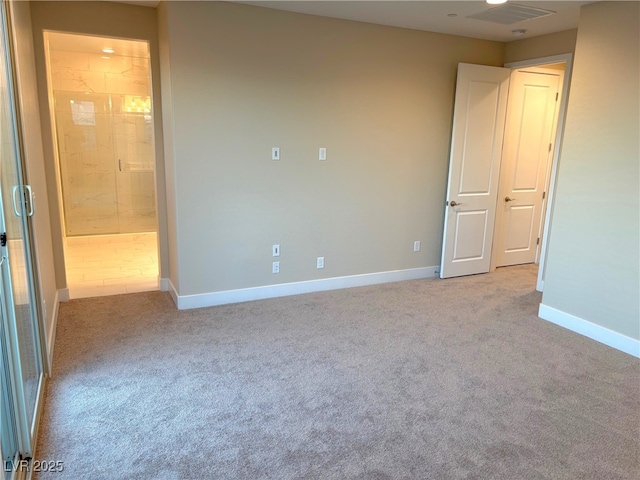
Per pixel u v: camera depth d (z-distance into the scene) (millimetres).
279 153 3898
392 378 2783
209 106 3559
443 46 4426
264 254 4039
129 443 2146
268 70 3713
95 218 6684
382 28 4094
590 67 3281
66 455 2055
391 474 1984
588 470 2039
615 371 2934
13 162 2119
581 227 3434
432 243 4898
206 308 3855
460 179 4691
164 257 4270
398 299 4199
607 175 3229
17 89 2293
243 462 2039
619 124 3127
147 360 2947
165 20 3412
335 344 3232
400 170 4512
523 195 5320
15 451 1807
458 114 4512
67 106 6234
